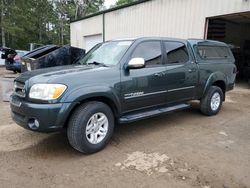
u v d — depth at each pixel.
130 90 4.21
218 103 6.20
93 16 18.19
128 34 14.73
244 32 16.66
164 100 4.92
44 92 3.41
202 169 3.39
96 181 3.09
